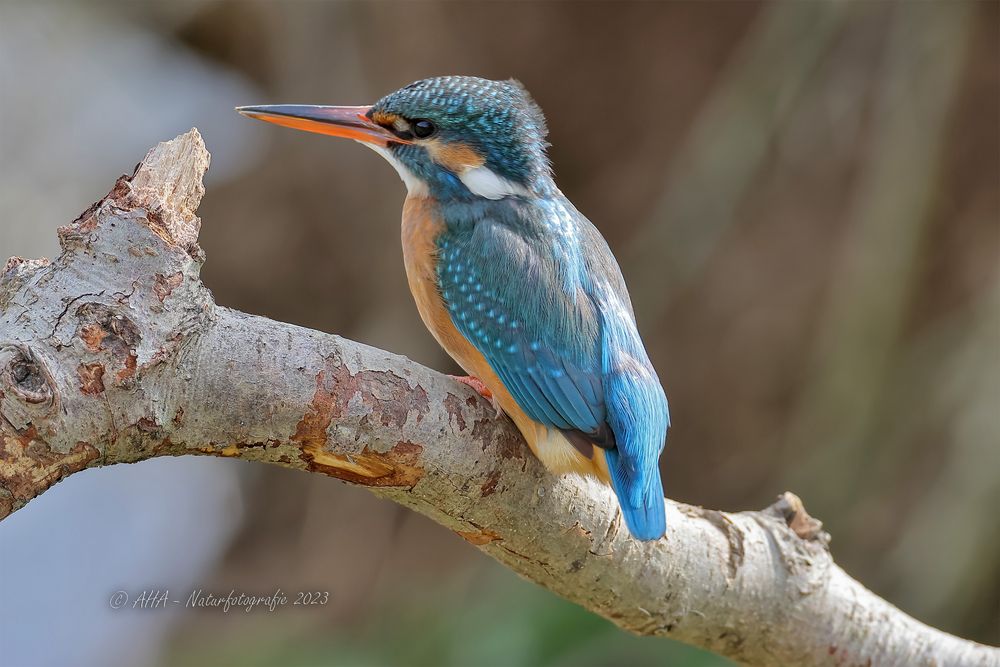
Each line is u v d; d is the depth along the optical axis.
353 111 7.40
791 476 12.79
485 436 5.63
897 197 11.89
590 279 6.68
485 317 6.60
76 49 16.50
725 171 12.23
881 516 12.50
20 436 4.61
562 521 5.98
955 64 11.72
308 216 17.20
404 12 15.84
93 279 4.76
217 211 17.67
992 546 11.32
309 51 15.88
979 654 6.71
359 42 15.88
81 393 4.69
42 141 16.22
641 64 16.30
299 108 7.44
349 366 5.27
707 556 6.35
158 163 4.96
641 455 6.09
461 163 7.11
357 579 15.12
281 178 17.36
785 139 13.80
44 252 15.76
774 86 11.98
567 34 16.30
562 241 6.79
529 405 6.28
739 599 6.43
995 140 14.12
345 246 16.94
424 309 7.04
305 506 17.52
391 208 16.08
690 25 16.17
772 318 15.35
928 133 11.77
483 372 6.69
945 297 13.94
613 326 6.50
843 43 12.94
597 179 16.36
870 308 12.04
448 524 5.93
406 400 5.39
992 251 13.92
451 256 6.83
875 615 6.68
